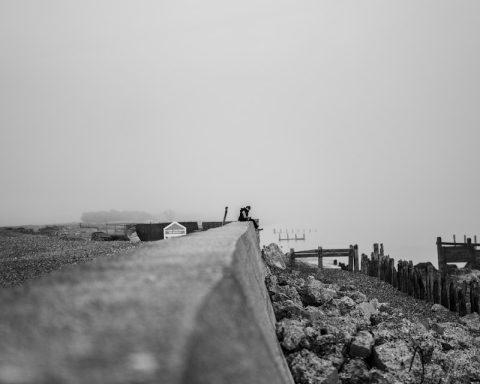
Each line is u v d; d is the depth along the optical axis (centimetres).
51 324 256
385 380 750
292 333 788
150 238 2762
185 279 326
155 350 228
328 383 704
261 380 311
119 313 266
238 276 370
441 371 796
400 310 1560
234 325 309
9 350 232
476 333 1406
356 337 830
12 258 1588
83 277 346
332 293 1327
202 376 252
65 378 210
